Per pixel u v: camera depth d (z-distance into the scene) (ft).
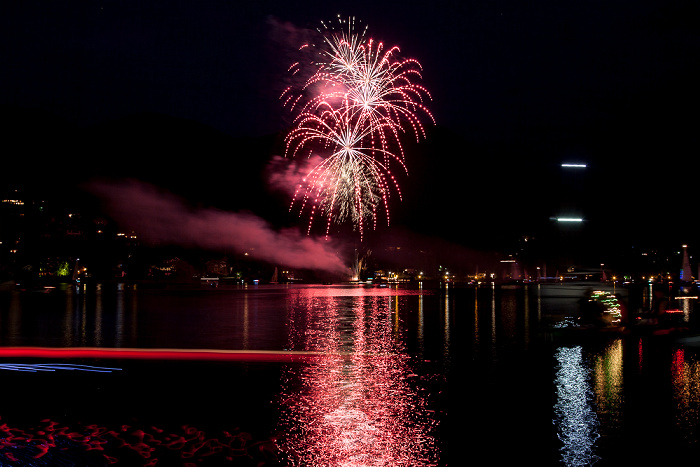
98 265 555.69
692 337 64.59
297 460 24.31
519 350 57.41
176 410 33.09
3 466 23.84
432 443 26.43
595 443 26.14
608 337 64.80
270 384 40.60
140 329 84.58
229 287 414.41
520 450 25.26
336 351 58.54
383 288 414.62
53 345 64.34
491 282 629.92
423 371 45.62
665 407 32.55
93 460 24.56
